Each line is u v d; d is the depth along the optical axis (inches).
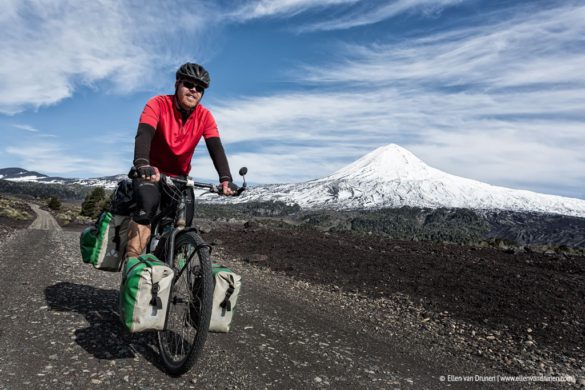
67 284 258.1
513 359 186.4
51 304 205.2
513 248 542.6
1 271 284.8
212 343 169.8
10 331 161.8
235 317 215.0
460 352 192.2
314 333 199.0
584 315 253.3
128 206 159.5
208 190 150.1
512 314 254.1
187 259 131.3
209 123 154.9
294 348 173.3
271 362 154.6
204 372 139.6
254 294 283.4
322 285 332.5
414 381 151.6
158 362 143.7
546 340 215.2
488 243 662.5
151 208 134.8
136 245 148.9
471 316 252.4
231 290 128.7
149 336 167.8
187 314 132.5
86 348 149.9
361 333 208.1
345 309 258.1
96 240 165.6
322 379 143.9
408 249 508.4
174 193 139.2
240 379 136.7
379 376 152.4
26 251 406.6
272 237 615.8
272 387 133.4
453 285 321.4
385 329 219.9
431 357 181.6
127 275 128.1
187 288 131.6
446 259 431.2
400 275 359.9
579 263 419.8
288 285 326.3
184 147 149.0
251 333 188.5
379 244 554.9
